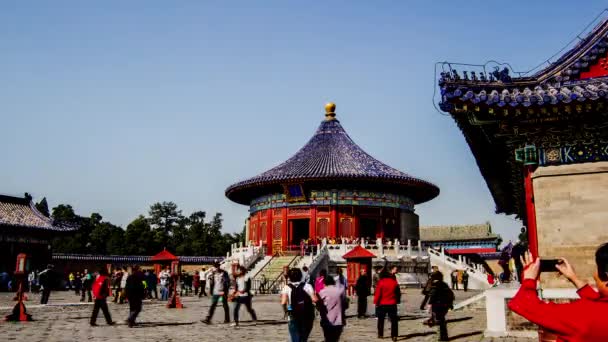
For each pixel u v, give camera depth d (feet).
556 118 56.03
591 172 55.47
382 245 193.88
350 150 243.40
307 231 243.60
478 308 93.50
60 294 169.17
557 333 16.80
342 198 222.07
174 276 113.39
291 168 230.68
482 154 71.87
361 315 88.22
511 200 100.12
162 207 446.60
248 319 86.22
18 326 75.72
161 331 70.49
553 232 55.52
